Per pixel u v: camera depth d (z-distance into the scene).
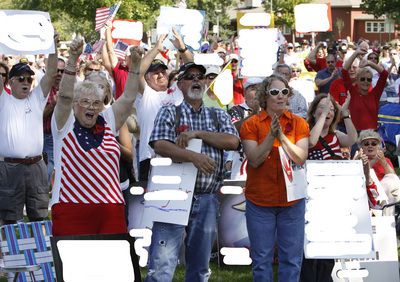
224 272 15.31
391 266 13.73
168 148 11.78
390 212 14.81
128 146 14.37
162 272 11.83
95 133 11.56
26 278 13.06
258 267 11.95
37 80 24.48
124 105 11.88
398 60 44.41
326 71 27.47
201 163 11.66
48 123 18.77
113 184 11.54
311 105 13.79
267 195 11.91
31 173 15.33
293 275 11.98
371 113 21.73
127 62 18.97
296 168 11.89
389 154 27.64
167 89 15.70
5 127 15.12
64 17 82.62
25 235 13.12
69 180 11.41
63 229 11.34
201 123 12.09
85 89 11.40
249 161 11.92
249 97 16.70
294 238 11.99
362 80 21.62
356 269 13.58
